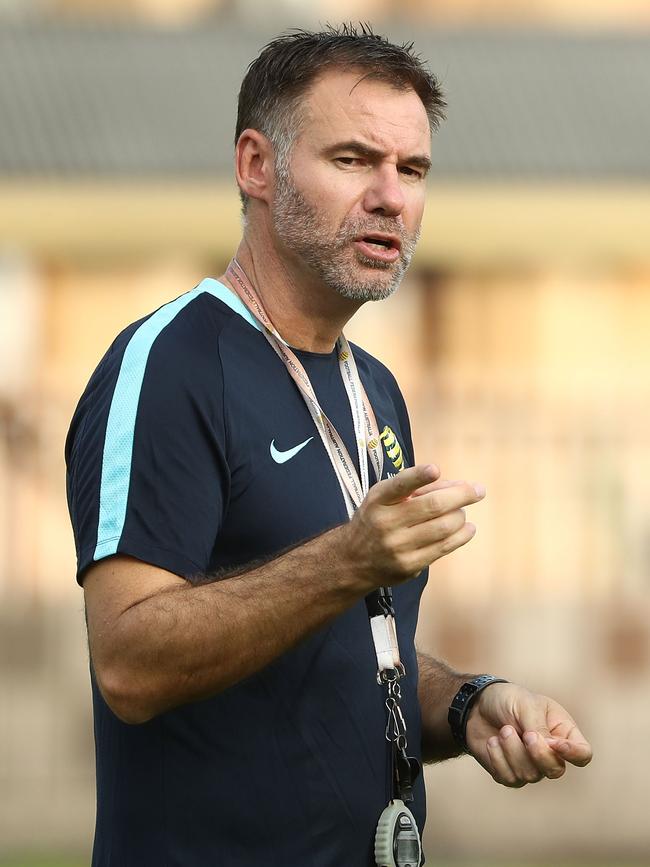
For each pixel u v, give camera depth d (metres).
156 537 9.41
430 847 32.59
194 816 9.68
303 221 10.11
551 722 10.56
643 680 35.72
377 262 10.10
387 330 49.38
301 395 10.33
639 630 36.00
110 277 47.22
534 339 49.06
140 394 9.65
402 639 10.62
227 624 9.11
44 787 33.66
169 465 9.53
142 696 9.26
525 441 36.38
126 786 9.88
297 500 9.98
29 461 35.50
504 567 36.25
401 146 10.12
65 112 45.16
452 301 49.12
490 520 36.28
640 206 42.75
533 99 48.16
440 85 10.70
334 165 10.09
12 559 35.22
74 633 34.75
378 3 58.31
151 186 41.53
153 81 47.75
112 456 9.58
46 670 34.47
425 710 11.27
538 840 33.09
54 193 41.44
